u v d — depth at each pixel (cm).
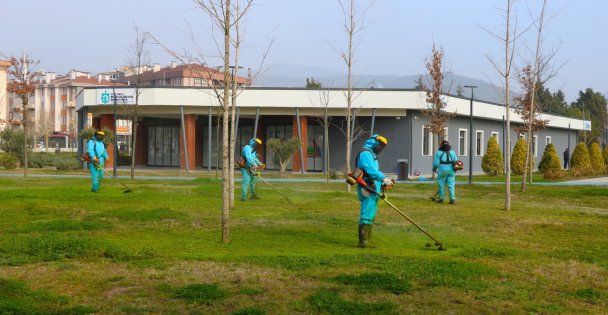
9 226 1091
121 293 628
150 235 1017
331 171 3244
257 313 546
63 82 9331
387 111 3550
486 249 892
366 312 560
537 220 1295
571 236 1080
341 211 1414
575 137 5950
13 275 697
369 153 924
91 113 3922
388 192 2100
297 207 1492
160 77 6131
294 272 724
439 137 3447
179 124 4369
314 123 3825
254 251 873
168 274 710
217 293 613
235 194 1794
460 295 627
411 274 711
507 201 1525
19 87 3000
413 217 1316
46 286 654
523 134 4369
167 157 4425
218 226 1137
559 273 750
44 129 7650
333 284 664
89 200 1530
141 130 4531
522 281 700
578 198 1925
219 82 1390
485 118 4125
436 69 3328
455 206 1595
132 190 1781
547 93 6562
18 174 3052
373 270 732
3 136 3878
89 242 846
